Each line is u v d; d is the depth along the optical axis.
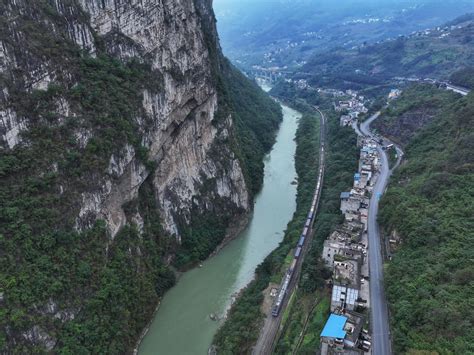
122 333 76.31
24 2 72.75
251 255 110.94
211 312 90.38
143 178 94.88
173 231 104.94
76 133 77.19
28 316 62.16
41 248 67.81
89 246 76.06
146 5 97.69
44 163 70.88
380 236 94.56
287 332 76.88
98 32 87.62
